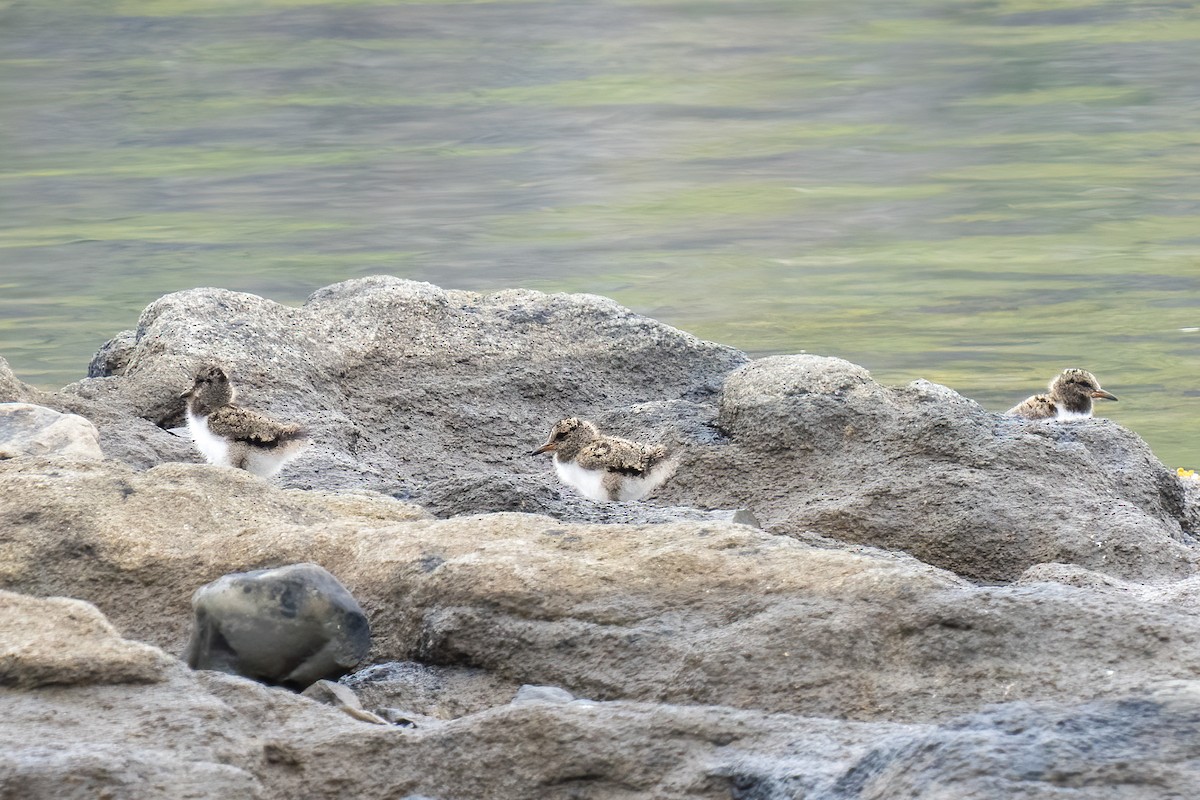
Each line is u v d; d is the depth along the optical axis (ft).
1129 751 49.52
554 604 74.18
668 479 128.57
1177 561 109.29
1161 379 320.50
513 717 60.13
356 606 71.77
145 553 82.38
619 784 58.34
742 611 71.92
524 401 157.28
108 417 131.95
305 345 154.10
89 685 61.62
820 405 128.77
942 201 497.87
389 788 59.06
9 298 386.11
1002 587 69.10
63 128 619.26
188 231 460.14
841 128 615.57
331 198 506.48
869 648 67.00
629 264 426.51
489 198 507.30
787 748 57.36
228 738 59.31
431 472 144.25
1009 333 358.64
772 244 449.48
